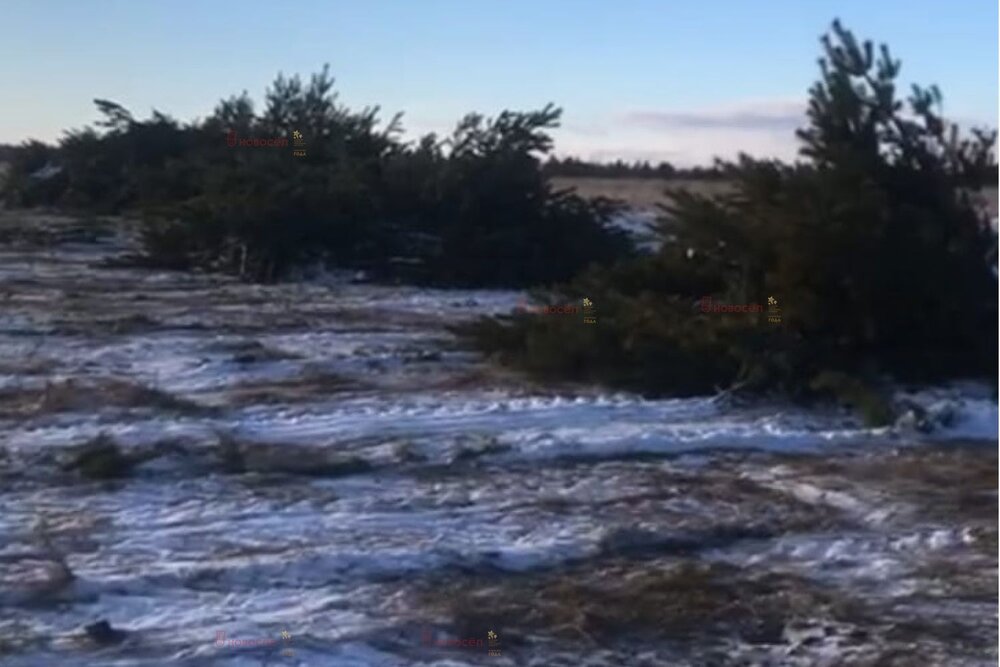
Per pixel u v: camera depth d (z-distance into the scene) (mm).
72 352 18672
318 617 8898
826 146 17859
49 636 8453
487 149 30000
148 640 8406
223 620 8789
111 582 9375
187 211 30391
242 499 11500
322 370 17500
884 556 10594
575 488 12180
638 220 37375
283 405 15328
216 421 14289
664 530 11016
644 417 15023
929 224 17047
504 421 14617
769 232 17078
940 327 17188
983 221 17938
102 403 14906
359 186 29469
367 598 9305
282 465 12516
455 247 28641
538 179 29734
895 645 8758
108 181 42750
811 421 15008
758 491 12250
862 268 16719
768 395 15766
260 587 9461
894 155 18078
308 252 29375
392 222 29688
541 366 17047
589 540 10664
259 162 31656
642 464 13109
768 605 9438
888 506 11836
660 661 8445
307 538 10516
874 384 16562
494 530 10906
